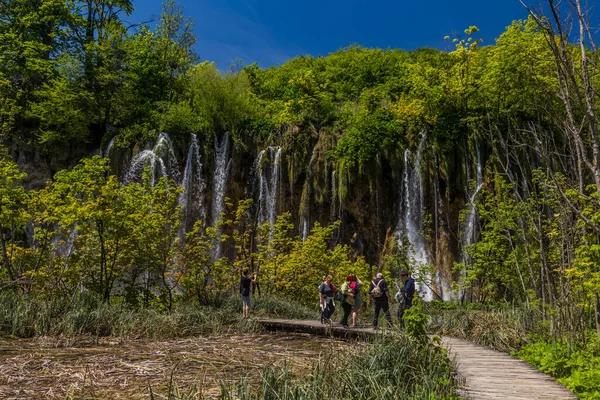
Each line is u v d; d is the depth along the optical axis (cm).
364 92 3666
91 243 1470
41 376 700
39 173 2939
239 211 1889
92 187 1432
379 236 2819
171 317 1273
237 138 3064
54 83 3005
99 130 3275
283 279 1997
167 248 1538
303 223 2873
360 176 2841
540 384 682
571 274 778
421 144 2883
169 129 3036
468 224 2659
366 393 589
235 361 863
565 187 909
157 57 3719
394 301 1844
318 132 3122
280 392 554
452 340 1151
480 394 621
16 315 1075
